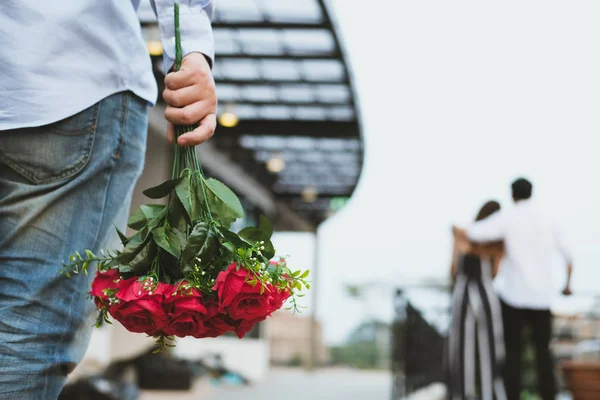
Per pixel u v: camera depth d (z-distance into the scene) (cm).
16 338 113
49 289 117
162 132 1034
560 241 464
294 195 1661
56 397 119
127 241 115
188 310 107
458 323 462
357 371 1878
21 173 119
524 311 458
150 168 1036
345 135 1043
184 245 114
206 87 127
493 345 456
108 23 127
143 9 680
